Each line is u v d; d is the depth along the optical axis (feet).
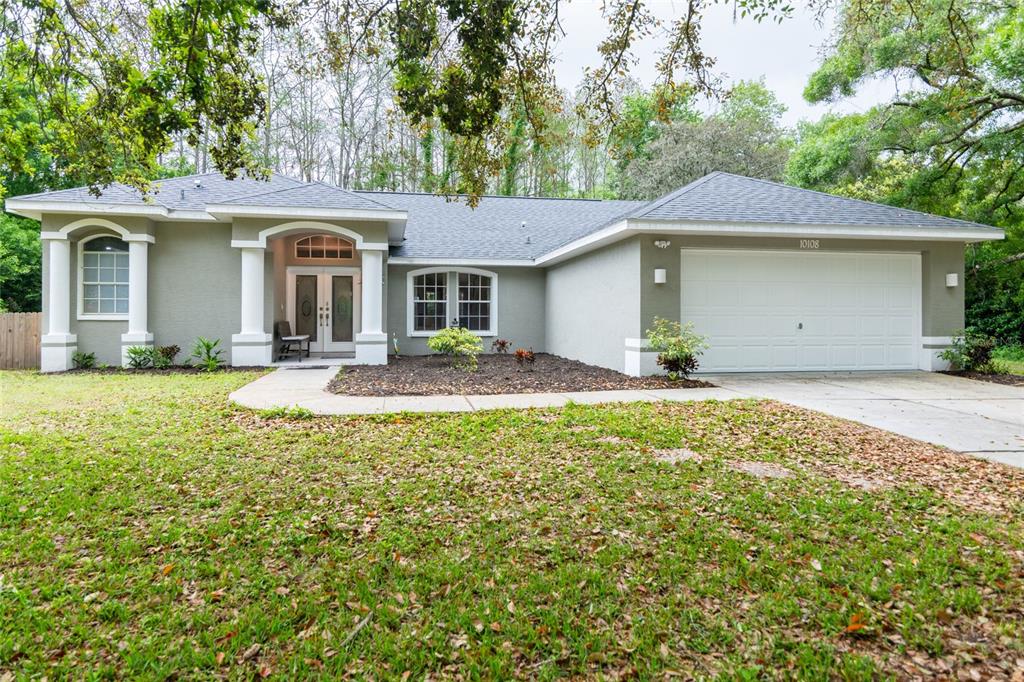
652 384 33.58
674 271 36.35
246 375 37.68
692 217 35.40
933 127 51.72
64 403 26.61
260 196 42.60
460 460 17.63
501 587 10.17
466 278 56.29
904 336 39.96
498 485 15.31
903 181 55.83
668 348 34.55
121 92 18.94
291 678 7.90
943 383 34.22
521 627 9.01
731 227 35.22
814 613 9.32
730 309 37.91
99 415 23.86
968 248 55.42
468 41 16.03
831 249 38.45
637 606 9.59
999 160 51.44
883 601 9.66
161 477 15.90
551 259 50.52
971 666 8.10
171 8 15.52
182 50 15.79
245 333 42.80
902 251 39.19
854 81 51.19
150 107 16.12
